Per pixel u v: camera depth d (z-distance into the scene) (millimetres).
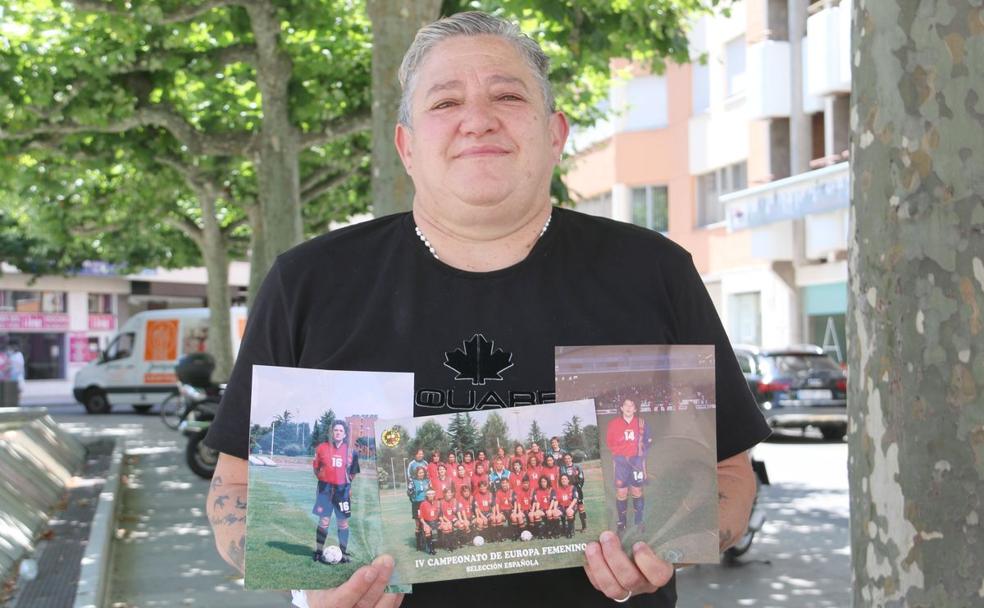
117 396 27141
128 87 14812
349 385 2107
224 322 22984
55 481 11000
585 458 2066
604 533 2035
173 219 22828
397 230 2324
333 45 14562
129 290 44188
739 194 24391
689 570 7945
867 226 1759
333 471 2064
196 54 14156
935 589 1671
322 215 23250
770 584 7484
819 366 17094
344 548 2041
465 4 11055
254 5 13352
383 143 8945
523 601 2111
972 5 1668
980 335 1650
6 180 17672
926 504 1677
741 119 26406
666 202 30562
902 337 1699
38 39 14664
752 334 26656
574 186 34469
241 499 2236
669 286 2285
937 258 1671
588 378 2109
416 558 2037
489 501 2049
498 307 2217
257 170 14750
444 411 2158
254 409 2074
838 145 21719
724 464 2309
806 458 14578
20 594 6312
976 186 1656
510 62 2260
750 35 24531
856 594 1810
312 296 2275
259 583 2029
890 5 1721
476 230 2240
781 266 24750
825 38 20891
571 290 2234
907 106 1701
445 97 2234
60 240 24484
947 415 1663
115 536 9336
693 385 2111
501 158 2193
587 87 16469
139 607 6906
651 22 11742
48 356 41688
